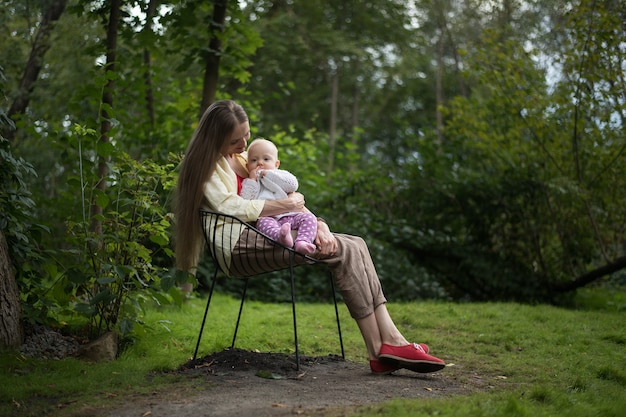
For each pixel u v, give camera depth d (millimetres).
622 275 9250
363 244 3840
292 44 18859
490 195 9055
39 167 8430
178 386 3342
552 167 8672
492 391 3531
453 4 18062
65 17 8016
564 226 8844
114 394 3219
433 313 6281
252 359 3807
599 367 4195
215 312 5953
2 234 3938
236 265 3725
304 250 3561
